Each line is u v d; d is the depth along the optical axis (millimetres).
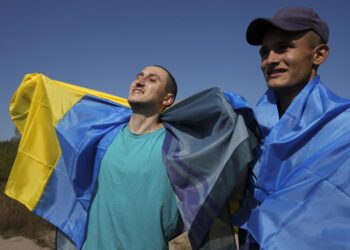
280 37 1887
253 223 1777
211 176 2053
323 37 1918
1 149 14109
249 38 2047
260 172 1931
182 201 2072
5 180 12500
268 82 1957
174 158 2133
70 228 2701
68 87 3059
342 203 1556
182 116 2277
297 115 1861
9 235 7543
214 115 2176
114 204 2174
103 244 2160
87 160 2615
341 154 1644
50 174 2867
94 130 2664
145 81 2422
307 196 1656
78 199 2635
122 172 2211
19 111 3127
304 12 1879
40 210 2836
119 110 2865
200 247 2023
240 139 2010
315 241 1551
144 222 2098
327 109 1779
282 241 1623
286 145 1825
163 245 2111
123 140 2395
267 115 2072
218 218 2113
